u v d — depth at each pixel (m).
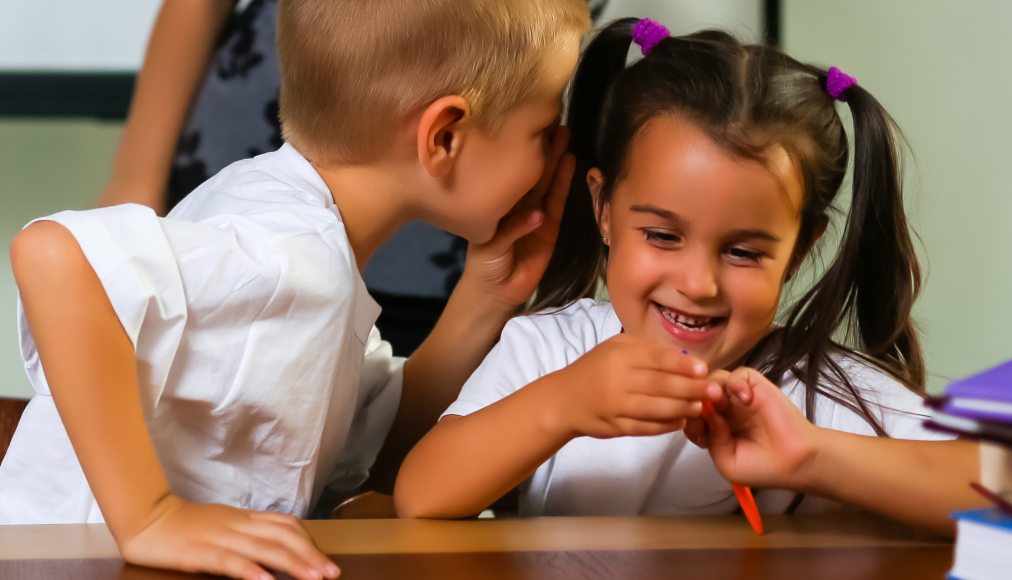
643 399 0.84
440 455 0.97
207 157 1.67
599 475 1.15
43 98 2.70
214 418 0.94
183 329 0.86
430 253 1.82
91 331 0.78
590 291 1.32
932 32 2.74
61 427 0.98
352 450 1.32
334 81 1.07
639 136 1.06
